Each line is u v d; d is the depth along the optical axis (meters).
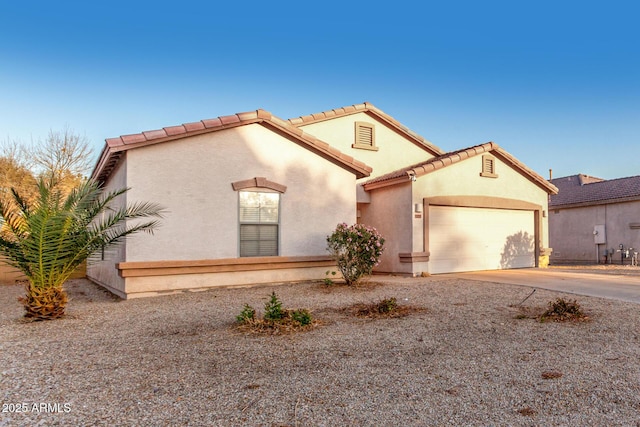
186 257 10.38
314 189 12.31
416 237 13.64
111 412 3.63
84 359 5.14
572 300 8.58
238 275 11.08
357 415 3.54
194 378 4.45
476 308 8.02
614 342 5.63
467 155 14.72
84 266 16.67
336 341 5.82
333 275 12.46
